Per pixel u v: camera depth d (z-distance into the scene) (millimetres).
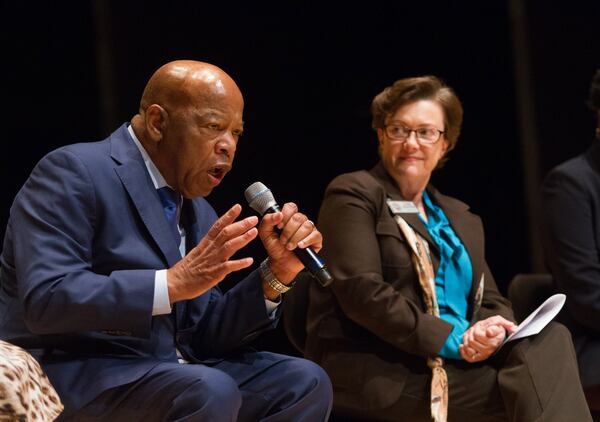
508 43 13867
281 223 6238
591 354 8805
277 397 6352
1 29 12055
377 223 7902
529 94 13398
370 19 13711
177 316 6398
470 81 13953
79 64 12445
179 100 6227
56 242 5848
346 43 13633
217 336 6633
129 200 6223
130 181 6227
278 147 13305
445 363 7539
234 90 6344
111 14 12445
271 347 12344
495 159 14008
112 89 12453
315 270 6227
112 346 6102
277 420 6281
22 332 6102
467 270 8141
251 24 13125
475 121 14016
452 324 7488
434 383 7316
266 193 6473
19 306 6129
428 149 8195
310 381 6371
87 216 6051
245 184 13078
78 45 12430
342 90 13586
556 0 13078
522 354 7234
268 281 6535
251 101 13148
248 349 6816
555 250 9117
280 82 13305
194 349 6707
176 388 5746
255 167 13172
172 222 6473
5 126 12133
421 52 13852
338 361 7688
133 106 12500
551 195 9250
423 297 7781
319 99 13508
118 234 6133
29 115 12258
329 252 7770
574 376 7164
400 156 8195
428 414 7461
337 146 13547
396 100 8258
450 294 7984
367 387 7520
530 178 13578
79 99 12461
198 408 5688
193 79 6250
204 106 6211
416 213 8031
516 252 14016
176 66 6344
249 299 6574
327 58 13547
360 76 13664
